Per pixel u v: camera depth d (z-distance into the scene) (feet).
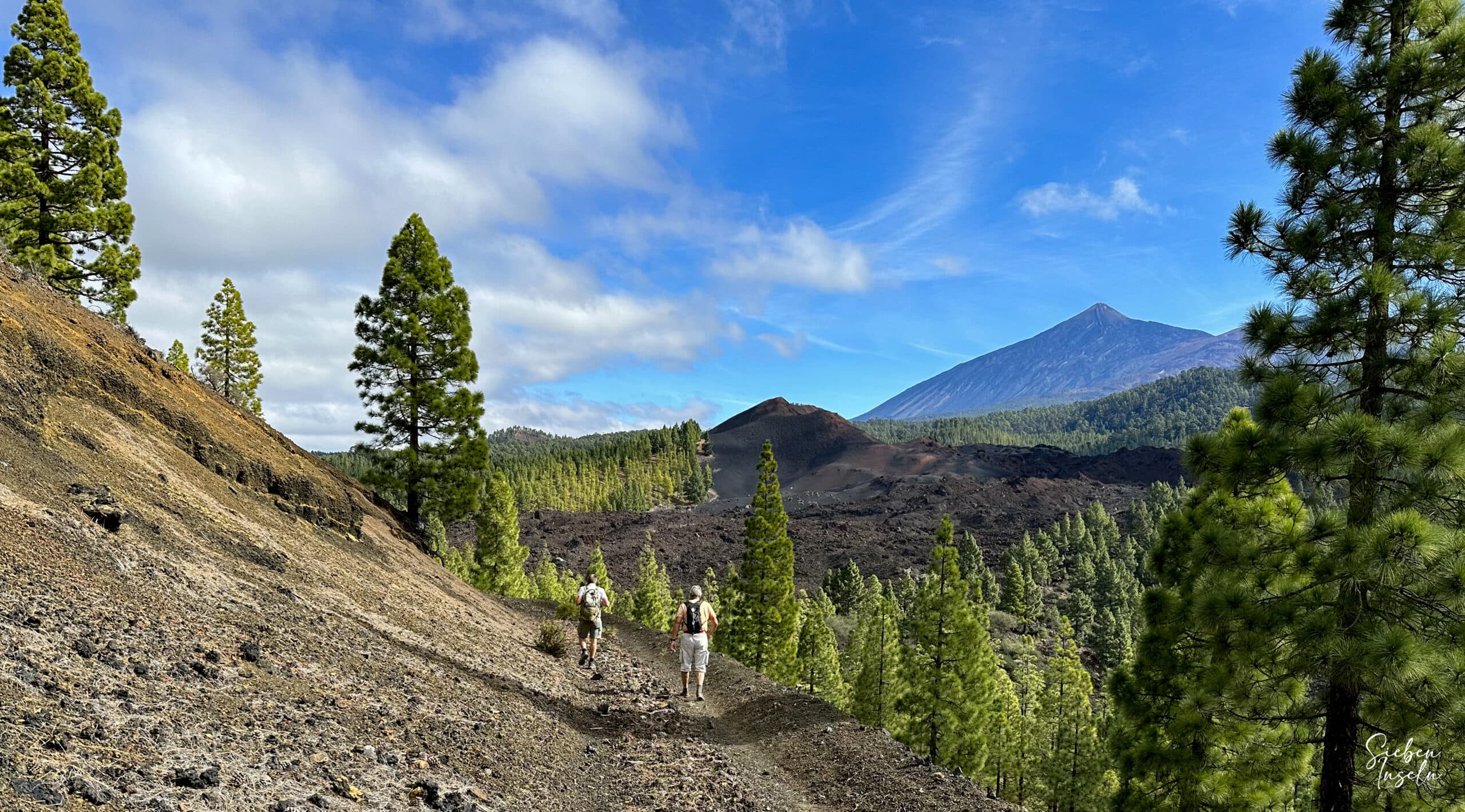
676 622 53.93
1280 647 33.42
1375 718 34.50
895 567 445.78
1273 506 44.73
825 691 189.88
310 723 20.21
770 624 140.15
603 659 63.93
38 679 15.35
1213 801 48.47
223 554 35.01
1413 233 33.71
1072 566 424.46
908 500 650.02
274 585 34.27
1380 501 32.96
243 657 22.89
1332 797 35.65
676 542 470.80
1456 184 33.24
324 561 46.91
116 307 102.06
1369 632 29.89
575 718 38.06
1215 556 35.73
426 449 103.65
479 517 169.58
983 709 92.63
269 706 20.06
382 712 23.85
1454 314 31.09
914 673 95.25
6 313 41.39
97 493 30.91
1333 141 36.19
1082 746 106.01
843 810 32.27
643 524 518.78
